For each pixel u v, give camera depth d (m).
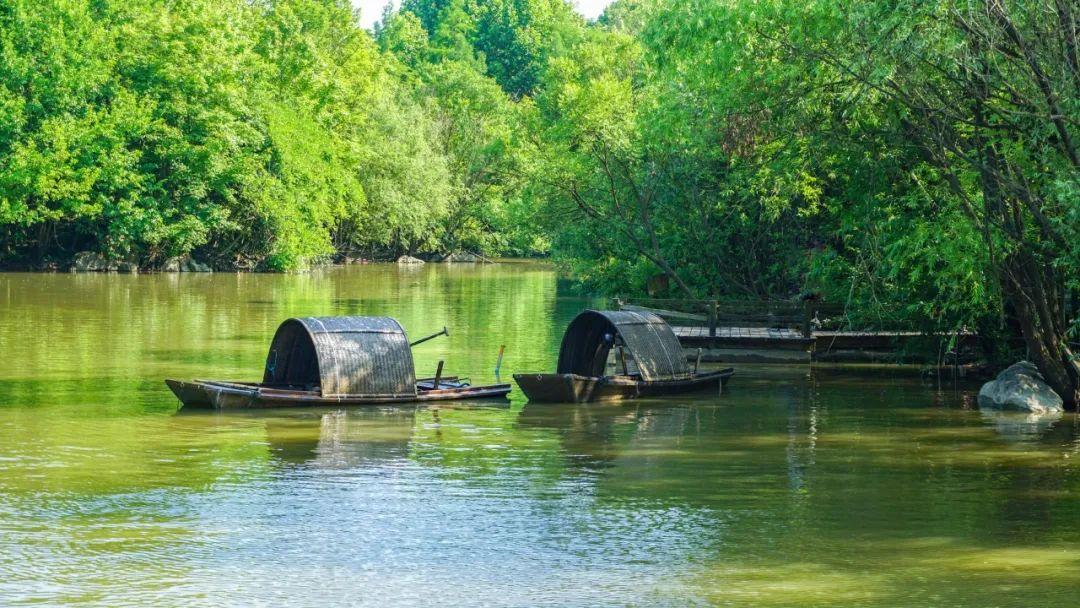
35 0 69.19
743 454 18.00
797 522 13.79
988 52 18.94
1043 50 19.00
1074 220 19.00
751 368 29.70
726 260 40.38
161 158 72.56
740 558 12.30
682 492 15.30
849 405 23.28
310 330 22.45
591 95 43.84
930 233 22.17
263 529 13.25
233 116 74.00
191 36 72.88
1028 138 19.59
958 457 17.77
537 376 23.22
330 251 82.56
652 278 43.09
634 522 13.73
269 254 78.25
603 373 27.12
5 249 72.19
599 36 53.75
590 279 48.47
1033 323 22.83
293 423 20.31
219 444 18.28
